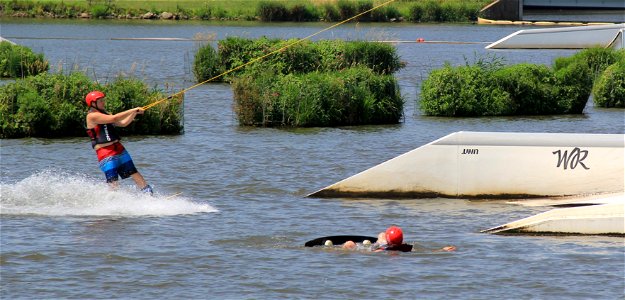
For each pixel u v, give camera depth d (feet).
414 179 153.89
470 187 154.51
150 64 426.10
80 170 173.06
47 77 222.07
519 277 109.19
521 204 151.02
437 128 236.84
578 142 153.69
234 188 159.02
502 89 267.18
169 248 119.85
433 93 261.65
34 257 115.03
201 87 332.60
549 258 117.08
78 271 110.11
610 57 311.06
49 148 197.47
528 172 154.20
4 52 365.20
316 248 120.67
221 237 125.70
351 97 240.32
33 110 212.43
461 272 110.83
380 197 153.89
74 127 216.33
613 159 152.97
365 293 103.19
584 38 367.25
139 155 189.26
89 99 147.43
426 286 105.60
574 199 153.79
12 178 164.35
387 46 360.89
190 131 225.56
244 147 200.54
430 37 634.02
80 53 483.92
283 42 349.61
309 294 102.83
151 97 221.66
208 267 112.16
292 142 208.74
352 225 134.00
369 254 117.70
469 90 262.88
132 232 127.44
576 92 272.92
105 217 135.33
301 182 165.27
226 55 360.07
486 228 133.39
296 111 235.40
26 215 135.03
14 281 106.32
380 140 214.48
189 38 595.47
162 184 161.48
